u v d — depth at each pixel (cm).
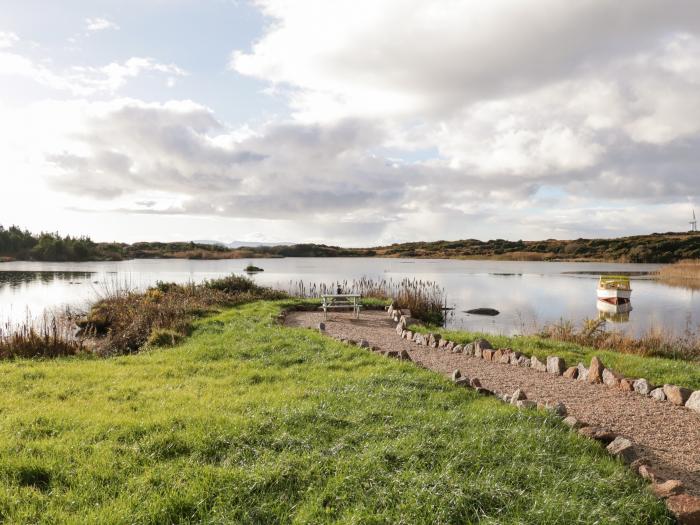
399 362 895
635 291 3612
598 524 359
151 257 11156
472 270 6738
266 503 386
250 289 2383
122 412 611
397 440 489
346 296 1698
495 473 425
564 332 1452
